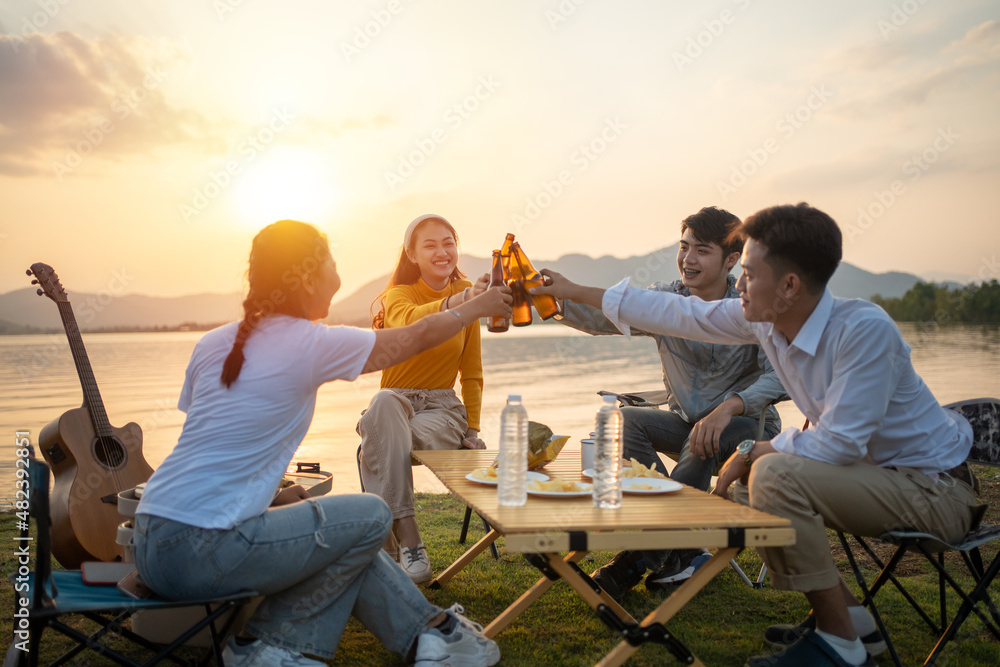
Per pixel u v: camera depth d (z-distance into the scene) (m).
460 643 1.85
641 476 2.09
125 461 2.93
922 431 1.94
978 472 4.74
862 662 1.80
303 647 1.72
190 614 2.04
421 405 3.11
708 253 2.76
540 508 1.66
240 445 1.63
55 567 2.93
